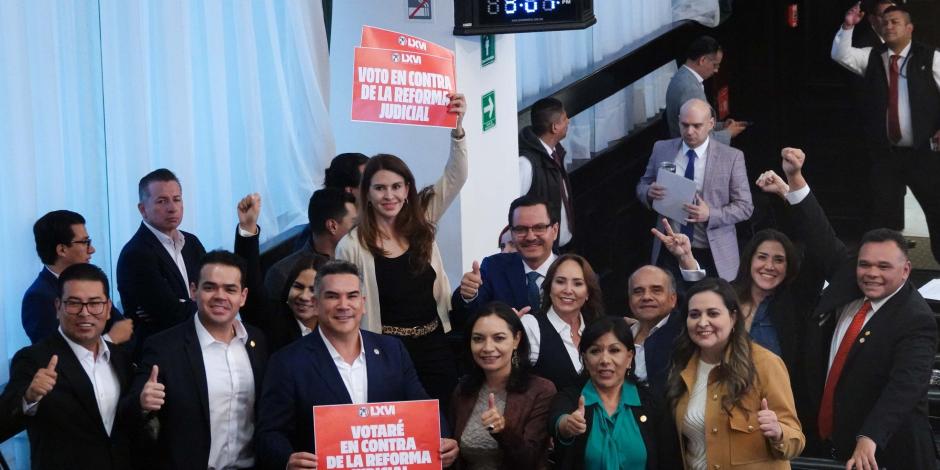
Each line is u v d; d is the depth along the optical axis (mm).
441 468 4883
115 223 6445
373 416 4852
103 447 5145
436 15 6859
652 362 5539
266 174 7508
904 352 5496
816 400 5871
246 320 5793
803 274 6012
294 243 7477
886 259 5500
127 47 6398
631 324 5812
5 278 5812
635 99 10352
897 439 5602
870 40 10414
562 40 9281
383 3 6984
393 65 5961
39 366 5062
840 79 10602
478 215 7117
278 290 6109
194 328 5207
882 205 9188
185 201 6777
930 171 8922
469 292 5801
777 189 6055
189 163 6785
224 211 7105
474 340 5145
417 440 4863
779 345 5840
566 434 4996
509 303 6113
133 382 5105
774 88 10836
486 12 6766
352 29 7137
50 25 5926
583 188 9344
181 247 6332
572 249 9180
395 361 5227
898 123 8961
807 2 10602
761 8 10742
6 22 5688
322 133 7727
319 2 7641
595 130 9773
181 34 6676
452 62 6078
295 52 7559
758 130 10922
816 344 5867
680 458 5098
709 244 7727
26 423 5102
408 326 5812
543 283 5660
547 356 5555
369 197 5750
